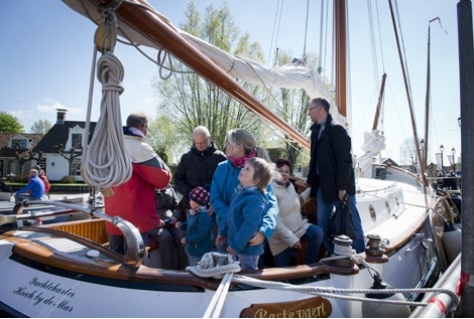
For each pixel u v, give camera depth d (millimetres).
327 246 3152
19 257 2479
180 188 3336
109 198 2809
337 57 5492
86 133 2041
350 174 3229
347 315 2492
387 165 9211
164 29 2387
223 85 2951
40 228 2926
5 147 42188
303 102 23703
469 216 2672
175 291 2010
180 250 3404
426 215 5320
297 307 2207
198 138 3279
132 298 2004
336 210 3123
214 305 1760
